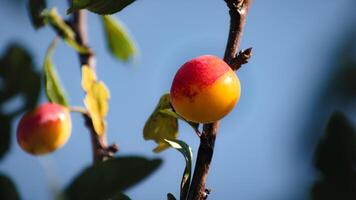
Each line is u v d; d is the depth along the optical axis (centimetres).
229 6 55
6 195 48
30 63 51
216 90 54
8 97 50
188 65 55
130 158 48
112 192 48
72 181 48
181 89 55
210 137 55
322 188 46
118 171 48
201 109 54
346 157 46
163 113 60
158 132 60
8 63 50
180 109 55
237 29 55
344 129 46
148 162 48
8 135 50
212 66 55
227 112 55
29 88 50
